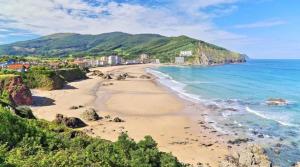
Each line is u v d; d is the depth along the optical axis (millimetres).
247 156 37812
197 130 52438
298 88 113000
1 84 70188
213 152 41188
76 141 22500
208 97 90562
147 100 82438
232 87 115750
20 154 17188
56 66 143250
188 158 38750
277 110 70938
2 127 19531
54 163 16578
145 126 54156
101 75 157500
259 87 116062
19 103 69500
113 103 76625
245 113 67125
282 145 44656
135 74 178000
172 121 58594
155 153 23984
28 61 180875
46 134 21766
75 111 65250
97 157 19281
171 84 125938
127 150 24109
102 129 50875
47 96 83688
